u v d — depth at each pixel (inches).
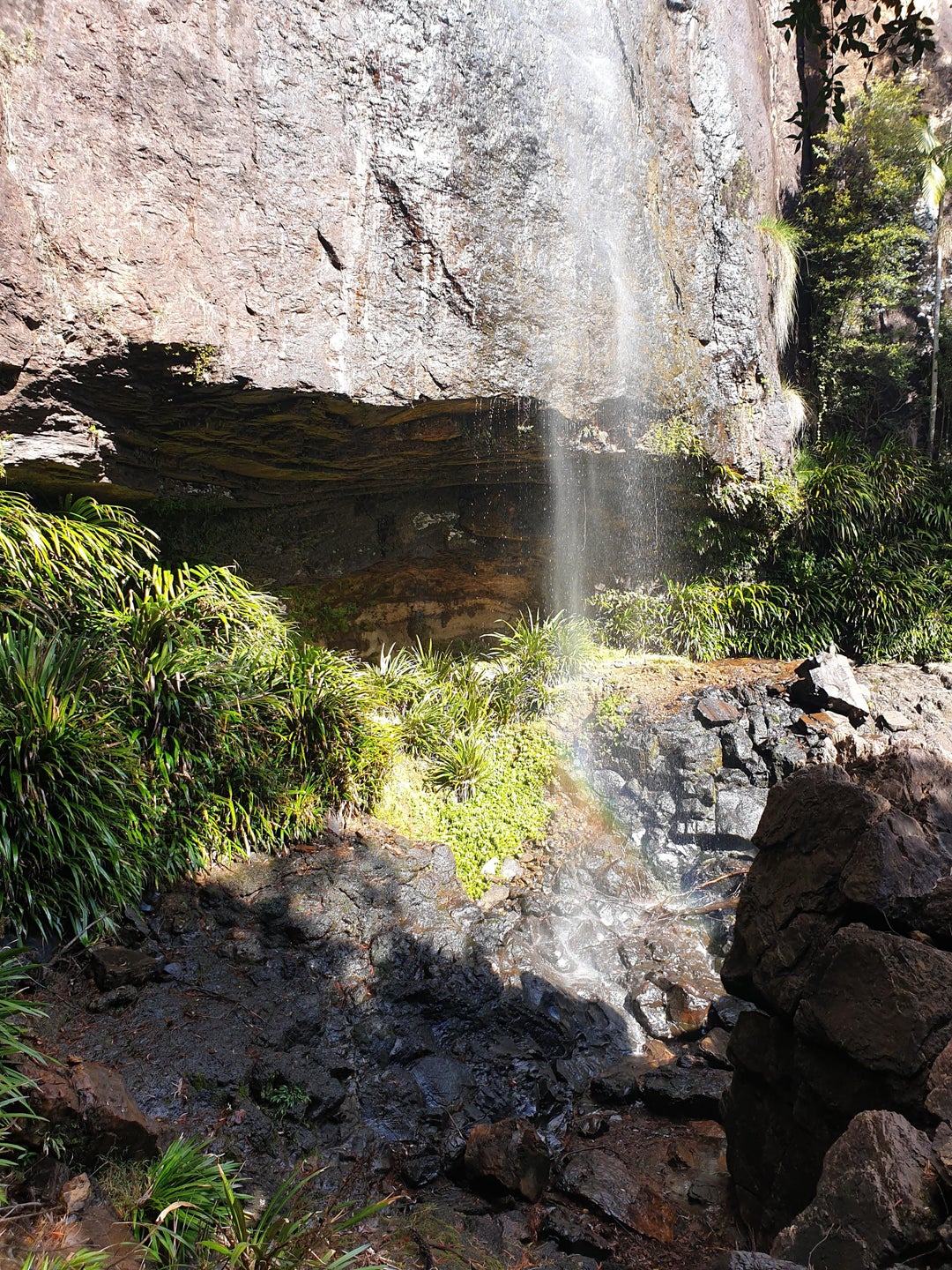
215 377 248.8
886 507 432.1
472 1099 211.6
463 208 293.1
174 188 238.8
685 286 377.1
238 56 247.3
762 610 410.0
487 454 339.6
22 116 215.8
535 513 394.0
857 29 194.5
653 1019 251.6
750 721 343.3
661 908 300.0
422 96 281.9
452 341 294.8
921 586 413.1
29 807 198.7
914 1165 103.5
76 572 253.3
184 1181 151.8
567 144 322.0
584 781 336.5
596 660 399.2
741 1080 165.8
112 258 229.6
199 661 252.2
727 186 392.8
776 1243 110.0
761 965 151.6
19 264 216.4
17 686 211.9
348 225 270.7
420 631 400.5
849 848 139.7
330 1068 203.8
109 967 199.0
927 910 130.3
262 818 255.0
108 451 253.1
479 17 292.5
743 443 396.8
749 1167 161.6
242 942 225.6
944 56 494.9
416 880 263.7
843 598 415.2
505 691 355.6
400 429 308.3
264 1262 135.8
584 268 329.1
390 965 235.5
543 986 248.8
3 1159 137.7
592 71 330.6
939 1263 98.2
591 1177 187.3
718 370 391.9
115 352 232.4
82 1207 137.9
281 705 268.7
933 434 482.0
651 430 368.2
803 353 493.4
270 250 256.2
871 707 358.6
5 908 193.6
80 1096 148.9
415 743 315.6
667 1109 214.7
